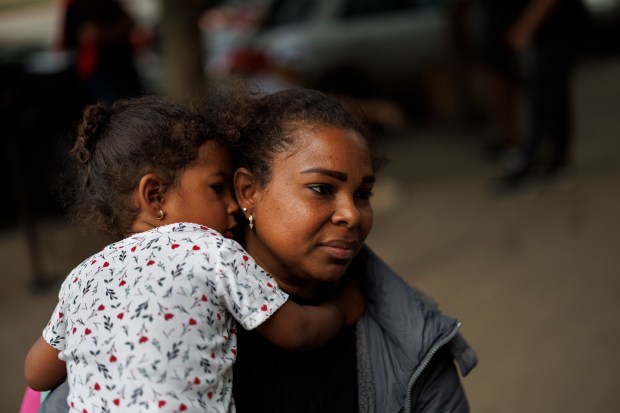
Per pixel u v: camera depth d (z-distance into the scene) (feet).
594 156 20.79
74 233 17.29
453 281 14.07
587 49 36.63
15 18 39.34
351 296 4.43
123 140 4.18
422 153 23.12
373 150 4.49
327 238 3.94
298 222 3.90
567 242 15.39
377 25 25.27
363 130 4.20
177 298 3.69
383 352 4.29
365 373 4.23
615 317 12.21
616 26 35.94
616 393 10.20
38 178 17.83
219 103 4.39
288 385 4.10
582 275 13.84
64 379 4.32
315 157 3.89
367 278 4.45
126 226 4.29
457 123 26.12
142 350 3.59
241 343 4.13
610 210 16.81
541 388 10.50
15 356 12.36
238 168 4.23
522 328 12.16
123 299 3.73
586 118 25.25
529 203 17.81
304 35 24.36
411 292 4.39
